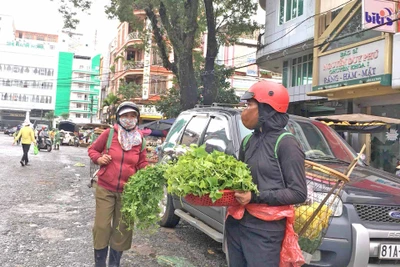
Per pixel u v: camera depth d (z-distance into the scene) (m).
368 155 14.01
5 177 10.03
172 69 17.00
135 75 35.91
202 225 4.57
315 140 4.50
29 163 14.31
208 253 4.62
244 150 2.55
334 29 13.91
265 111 2.34
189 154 2.45
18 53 72.19
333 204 3.02
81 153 24.14
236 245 2.42
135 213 2.96
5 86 71.62
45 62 73.88
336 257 3.01
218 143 4.45
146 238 5.18
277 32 17.92
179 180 2.21
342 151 4.47
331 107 16.34
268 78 31.22
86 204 7.23
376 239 3.09
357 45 12.75
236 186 2.17
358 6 12.90
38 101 73.56
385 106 13.53
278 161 2.26
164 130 15.95
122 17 16.17
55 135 26.64
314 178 3.23
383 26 11.04
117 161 3.65
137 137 3.77
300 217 2.73
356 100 14.50
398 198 3.25
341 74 13.47
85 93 76.88
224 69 21.09
